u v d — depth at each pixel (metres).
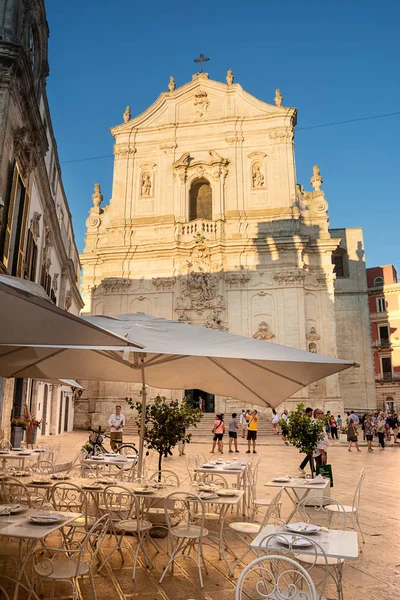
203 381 9.26
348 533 4.87
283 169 36.38
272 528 4.98
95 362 9.02
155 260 36.34
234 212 36.09
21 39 14.95
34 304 4.45
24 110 15.47
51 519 5.04
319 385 32.84
